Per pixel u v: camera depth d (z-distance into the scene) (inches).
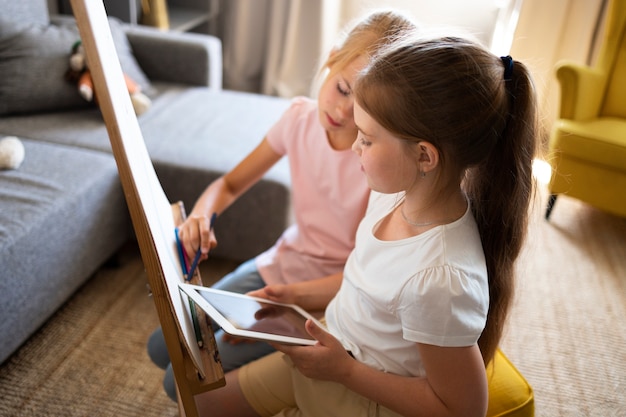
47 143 71.9
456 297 28.5
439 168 29.8
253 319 34.2
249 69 137.2
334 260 47.6
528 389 41.9
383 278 32.0
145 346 63.0
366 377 31.9
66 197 59.5
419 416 31.3
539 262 85.2
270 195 68.9
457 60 28.2
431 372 30.2
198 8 128.2
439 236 30.2
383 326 32.7
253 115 86.7
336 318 37.3
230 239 72.7
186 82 97.8
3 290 51.4
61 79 80.7
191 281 38.3
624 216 89.4
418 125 28.3
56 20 91.2
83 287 70.6
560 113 93.2
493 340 35.5
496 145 31.4
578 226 95.3
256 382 38.4
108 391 56.9
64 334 63.2
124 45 91.4
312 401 35.6
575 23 116.6
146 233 25.7
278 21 129.0
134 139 31.7
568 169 90.5
